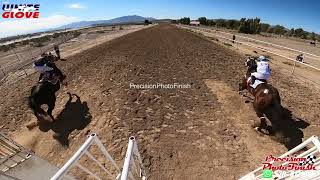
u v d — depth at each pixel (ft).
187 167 23.63
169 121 30.42
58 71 33.99
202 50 70.74
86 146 13.53
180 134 28.09
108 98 35.96
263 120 27.35
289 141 26.40
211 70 49.19
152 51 66.64
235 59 61.16
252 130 28.68
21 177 16.08
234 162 23.99
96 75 45.55
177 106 33.86
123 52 64.39
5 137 18.67
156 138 27.40
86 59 58.29
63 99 37.86
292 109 33.60
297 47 143.95
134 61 53.88
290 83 45.27
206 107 33.76
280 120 29.76
